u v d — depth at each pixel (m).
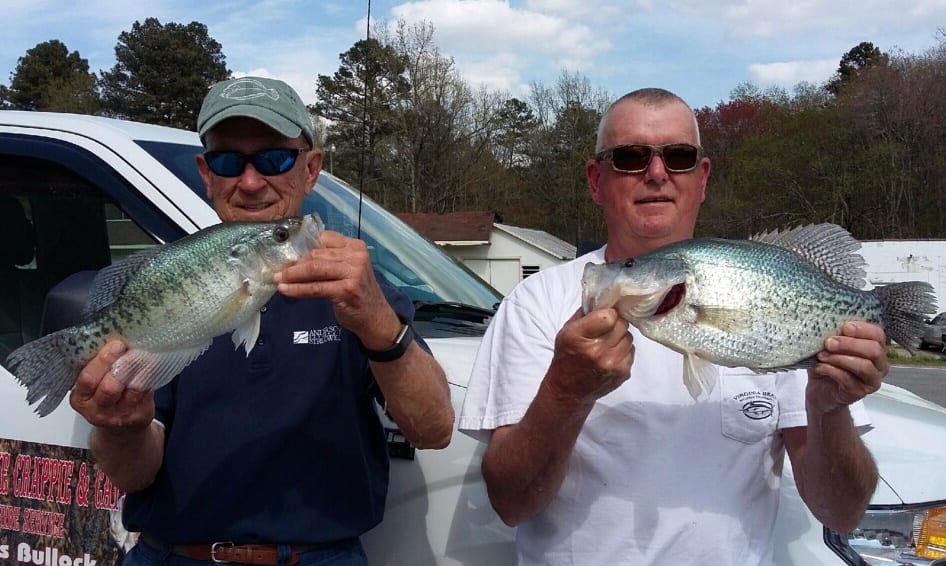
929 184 38.34
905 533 2.14
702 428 2.04
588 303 1.70
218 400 2.01
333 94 22.44
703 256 1.74
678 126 2.26
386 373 1.86
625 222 2.29
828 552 2.09
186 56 56.56
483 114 43.66
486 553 2.14
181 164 2.66
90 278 2.17
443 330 2.74
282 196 2.25
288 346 2.03
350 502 2.02
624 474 2.03
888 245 23.34
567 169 45.41
